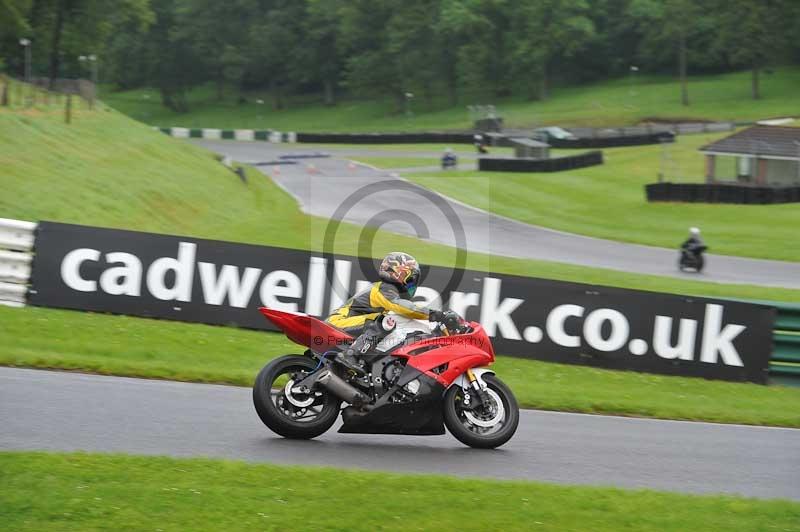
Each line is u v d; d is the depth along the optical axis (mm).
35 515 18453
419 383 27234
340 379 26578
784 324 49281
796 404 44656
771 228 137250
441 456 26969
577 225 141250
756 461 30203
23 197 95625
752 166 182625
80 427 26062
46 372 33656
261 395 26172
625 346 48688
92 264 48531
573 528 20484
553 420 34344
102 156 132500
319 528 19203
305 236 110750
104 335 43688
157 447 24781
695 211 152000
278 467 22672
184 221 121812
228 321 48719
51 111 148875
